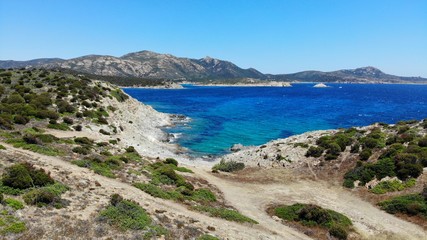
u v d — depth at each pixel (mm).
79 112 62469
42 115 54344
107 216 19406
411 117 112812
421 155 38375
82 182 25781
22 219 16953
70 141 42250
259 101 174250
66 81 80375
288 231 26000
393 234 26984
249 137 76500
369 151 44062
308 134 63906
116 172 32625
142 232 18656
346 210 32125
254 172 46188
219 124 93375
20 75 82938
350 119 107125
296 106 147875
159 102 161000
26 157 29953
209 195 32125
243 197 34969
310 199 35000
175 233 19609
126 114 78500
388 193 35031
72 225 17547
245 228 24531
